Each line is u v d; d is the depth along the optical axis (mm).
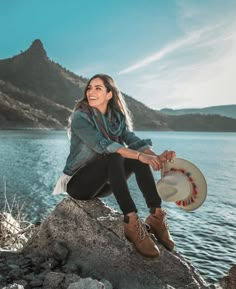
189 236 14914
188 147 100062
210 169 48625
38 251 3314
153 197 3117
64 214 3412
